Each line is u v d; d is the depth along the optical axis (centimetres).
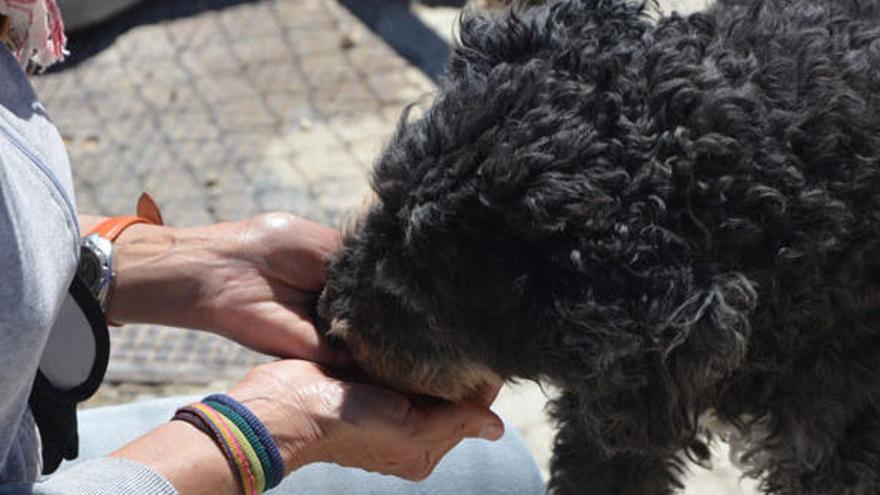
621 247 178
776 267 184
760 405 215
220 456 190
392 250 198
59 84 536
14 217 151
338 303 216
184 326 236
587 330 179
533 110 186
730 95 185
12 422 165
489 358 195
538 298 183
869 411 215
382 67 526
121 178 481
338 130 494
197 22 566
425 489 248
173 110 515
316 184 467
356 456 213
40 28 181
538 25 203
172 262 235
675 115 184
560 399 251
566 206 179
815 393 210
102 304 233
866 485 222
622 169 182
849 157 188
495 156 183
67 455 203
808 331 199
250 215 455
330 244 234
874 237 192
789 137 185
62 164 172
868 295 198
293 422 203
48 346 195
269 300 233
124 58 547
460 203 186
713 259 181
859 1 214
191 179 477
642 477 265
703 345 178
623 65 191
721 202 180
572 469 265
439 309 195
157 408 256
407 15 552
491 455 254
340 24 556
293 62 535
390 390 214
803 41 198
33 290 154
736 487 330
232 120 506
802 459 224
